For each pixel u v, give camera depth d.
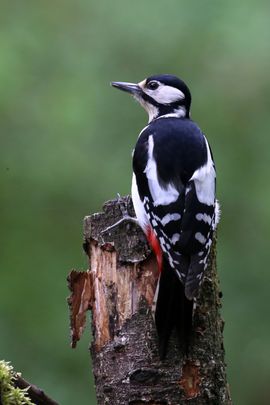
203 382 7.83
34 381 14.01
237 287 14.55
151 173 8.16
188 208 7.88
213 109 15.41
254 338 14.30
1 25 16.22
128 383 7.86
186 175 8.11
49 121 15.61
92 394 13.88
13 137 15.64
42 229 15.31
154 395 7.80
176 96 9.67
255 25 15.45
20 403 7.32
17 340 14.46
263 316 14.38
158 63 15.73
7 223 15.37
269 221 14.71
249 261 14.64
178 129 8.46
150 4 15.88
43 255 15.20
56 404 7.61
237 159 15.12
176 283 7.75
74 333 8.22
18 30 16.19
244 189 14.92
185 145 8.31
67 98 15.60
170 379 7.79
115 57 15.87
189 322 7.75
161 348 7.75
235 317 14.40
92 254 8.22
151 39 15.78
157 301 7.77
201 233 7.76
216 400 7.88
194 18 15.66
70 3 16.25
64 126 15.49
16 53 15.94
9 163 15.55
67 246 15.24
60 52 16.02
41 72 15.97
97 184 15.27
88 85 15.72
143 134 8.55
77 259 15.16
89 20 16.14
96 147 15.42
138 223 8.05
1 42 15.98
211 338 7.95
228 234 14.80
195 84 15.58
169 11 15.79
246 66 15.45
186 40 15.67
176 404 7.78
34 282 15.00
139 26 15.87
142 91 9.77
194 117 15.45
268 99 15.39
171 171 8.14
